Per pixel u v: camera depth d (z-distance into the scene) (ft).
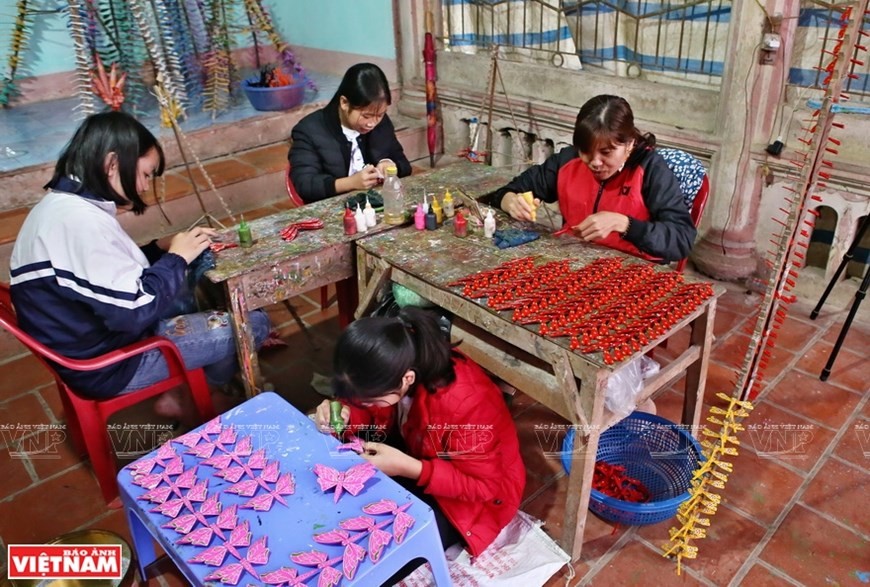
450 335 7.00
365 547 4.87
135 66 15.58
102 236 6.28
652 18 11.50
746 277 11.23
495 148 14.98
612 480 7.39
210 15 16.62
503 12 13.94
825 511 7.15
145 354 7.07
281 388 9.39
